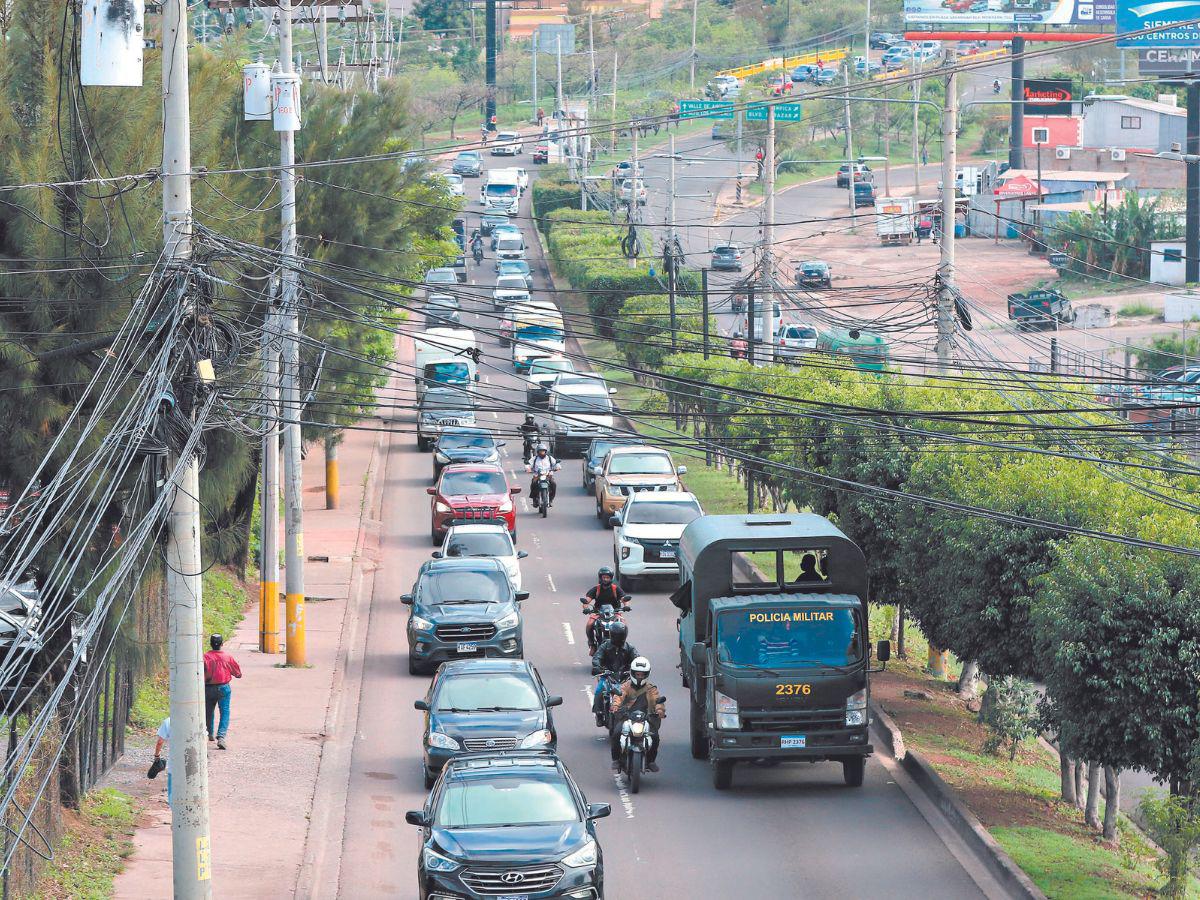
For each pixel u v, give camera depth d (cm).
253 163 11169
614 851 6525
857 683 7294
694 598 7556
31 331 5775
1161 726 6197
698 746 8006
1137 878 6806
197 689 5188
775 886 6106
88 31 4916
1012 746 9025
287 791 7312
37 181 5741
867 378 11681
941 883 6162
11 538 5662
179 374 5112
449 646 9506
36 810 5544
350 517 14612
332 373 11981
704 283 16312
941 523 8088
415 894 6041
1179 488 7138
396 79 14788
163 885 5859
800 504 10512
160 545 5716
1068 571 6412
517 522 14562
